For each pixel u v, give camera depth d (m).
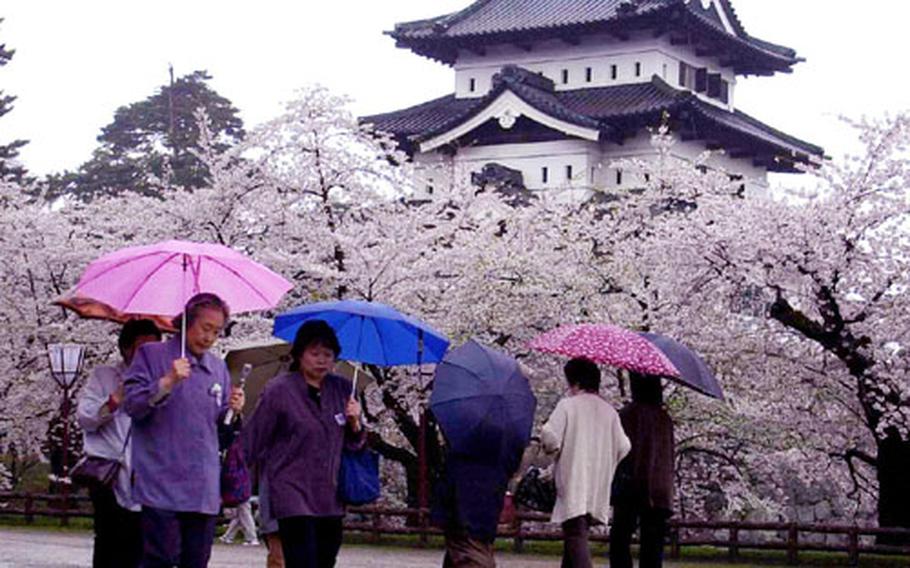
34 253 27.94
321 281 26.44
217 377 9.28
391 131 50.41
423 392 25.23
